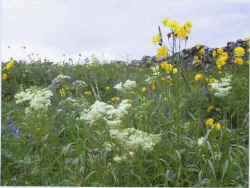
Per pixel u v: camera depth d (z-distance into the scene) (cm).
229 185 275
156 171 292
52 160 309
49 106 430
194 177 291
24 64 679
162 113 382
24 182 273
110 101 507
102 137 292
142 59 920
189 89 452
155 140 269
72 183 267
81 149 309
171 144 313
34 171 282
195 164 297
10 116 407
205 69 655
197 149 310
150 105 398
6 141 322
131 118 340
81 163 292
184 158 307
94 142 313
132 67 819
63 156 314
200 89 443
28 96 317
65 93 527
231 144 319
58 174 286
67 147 300
